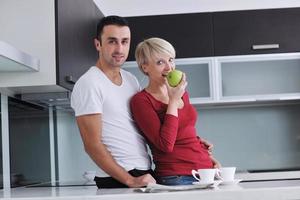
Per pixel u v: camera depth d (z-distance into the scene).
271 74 3.86
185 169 1.83
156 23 3.90
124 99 1.98
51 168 3.96
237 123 4.27
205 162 1.87
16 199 1.46
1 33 2.66
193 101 3.84
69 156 4.19
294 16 3.89
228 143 4.26
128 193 1.47
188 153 1.84
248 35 3.88
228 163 4.24
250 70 3.87
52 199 1.43
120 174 1.82
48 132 3.92
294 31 3.88
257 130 4.26
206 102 3.84
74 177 4.18
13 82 2.64
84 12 3.26
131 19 3.91
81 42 3.15
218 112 4.29
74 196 1.43
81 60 3.14
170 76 1.79
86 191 1.71
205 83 3.86
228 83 3.86
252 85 3.85
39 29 2.65
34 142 3.53
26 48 2.65
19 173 3.18
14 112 3.13
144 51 1.89
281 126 4.25
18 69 2.56
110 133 1.92
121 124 1.93
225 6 4.10
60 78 2.65
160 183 1.84
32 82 2.63
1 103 2.92
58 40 2.65
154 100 1.84
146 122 1.80
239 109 4.28
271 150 4.23
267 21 3.88
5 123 2.97
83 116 1.87
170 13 4.09
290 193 1.40
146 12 4.10
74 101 1.92
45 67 2.64
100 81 1.92
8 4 2.67
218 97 3.84
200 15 3.90
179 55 3.87
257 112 4.27
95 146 1.85
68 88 2.82
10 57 2.16
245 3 4.09
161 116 1.84
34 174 3.50
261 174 3.78
